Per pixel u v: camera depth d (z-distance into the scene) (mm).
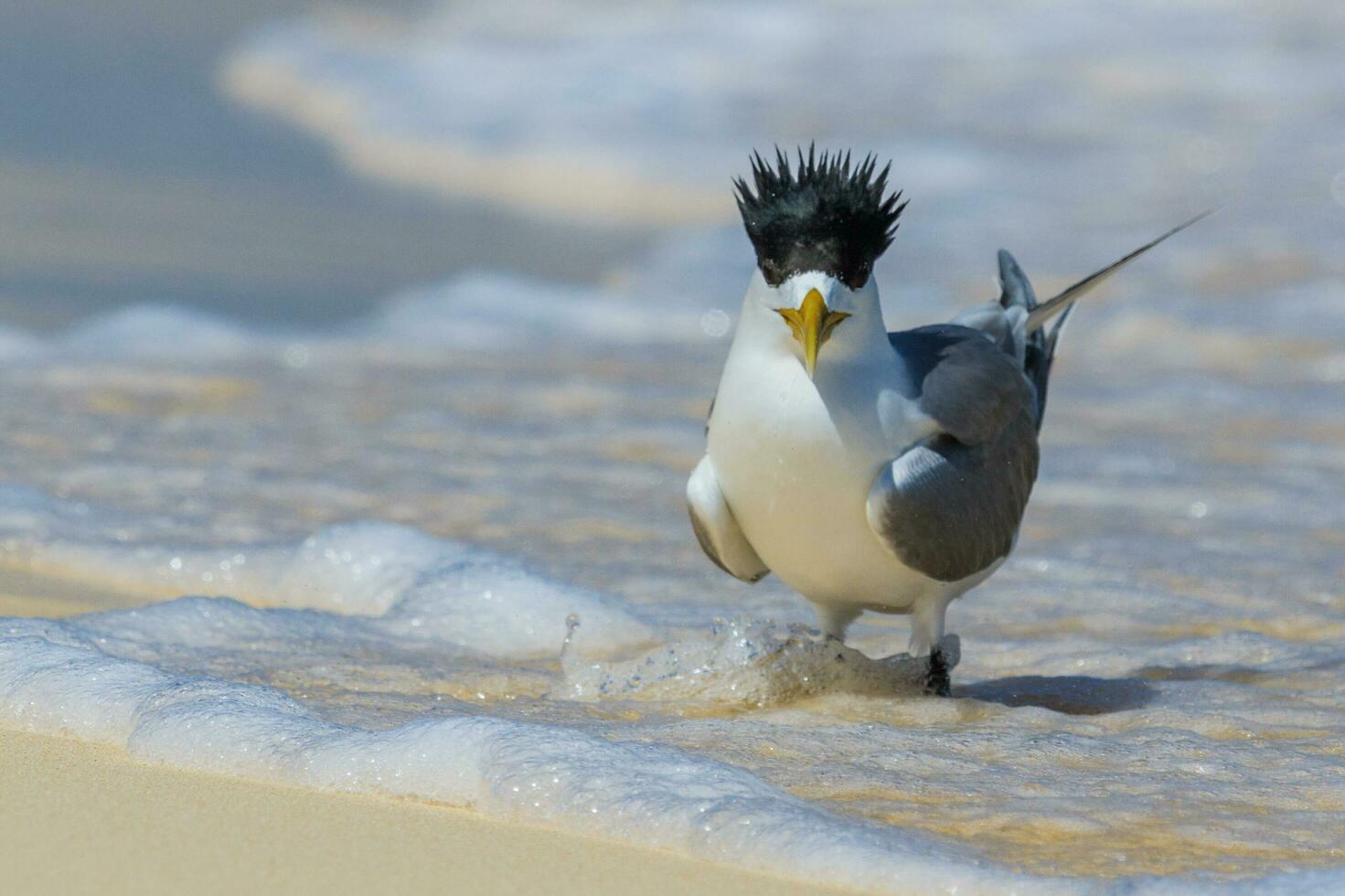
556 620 9984
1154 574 11688
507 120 32688
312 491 13016
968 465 8281
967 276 22688
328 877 5703
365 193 28203
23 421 14805
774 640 8734
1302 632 10484
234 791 6539
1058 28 38000
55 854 5754
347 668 8742
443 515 12586
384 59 36750
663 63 36500
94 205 24859
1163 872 6094
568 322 21359
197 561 10930
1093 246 24094
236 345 18656
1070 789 7082
